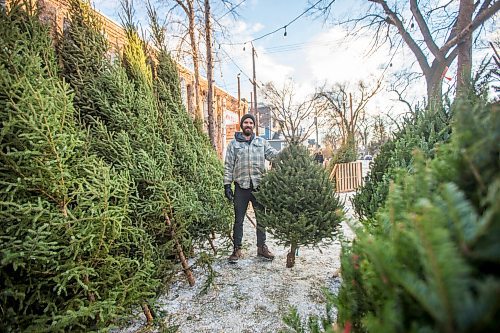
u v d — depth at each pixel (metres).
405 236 0.44
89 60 2.31
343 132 15.12
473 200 0.45
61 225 1.36
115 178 1.69
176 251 2.49
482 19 3.06
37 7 1.92
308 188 2.46
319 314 1.99
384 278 0.44
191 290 2.44
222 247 3.47
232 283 2.54
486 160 0.45
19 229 1.26
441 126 1.72
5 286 1.31
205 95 7.20
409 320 0.39
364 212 2.13
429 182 0.54
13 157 1.35
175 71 3.72
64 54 2.26
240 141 3.14
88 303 1.46
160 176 2.26
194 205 2.50
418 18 4.65
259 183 2.81
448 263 0.31
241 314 2.05
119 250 1.82
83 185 1.57
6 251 1.19
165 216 2.30
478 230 0.34
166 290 2.17
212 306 2.18
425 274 0.38
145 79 2.89
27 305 1.31
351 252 0.77
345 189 8.31
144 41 3.29
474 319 0.30
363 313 0.61
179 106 3.69
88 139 1.93
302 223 2.36
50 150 1.39
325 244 2.51
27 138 1.31
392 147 2.17
